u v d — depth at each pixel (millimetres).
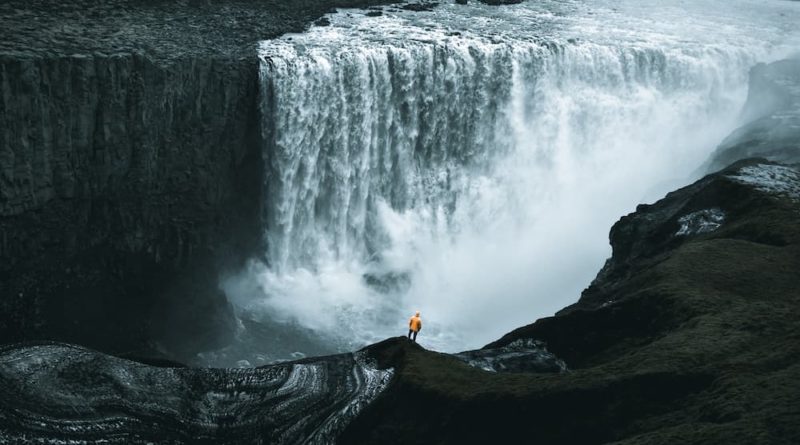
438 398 39938
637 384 36844
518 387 39125
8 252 65250
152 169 72188
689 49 98438
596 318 46781
